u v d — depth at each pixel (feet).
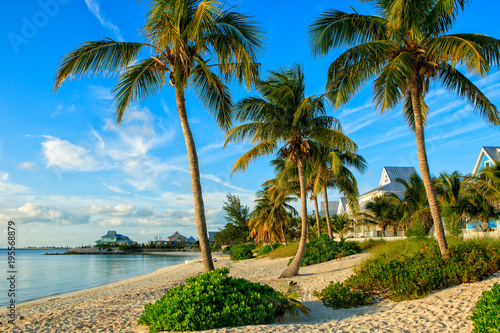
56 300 52.85
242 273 67.62
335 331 19.98
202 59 34.99
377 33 38.83
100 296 51.83
